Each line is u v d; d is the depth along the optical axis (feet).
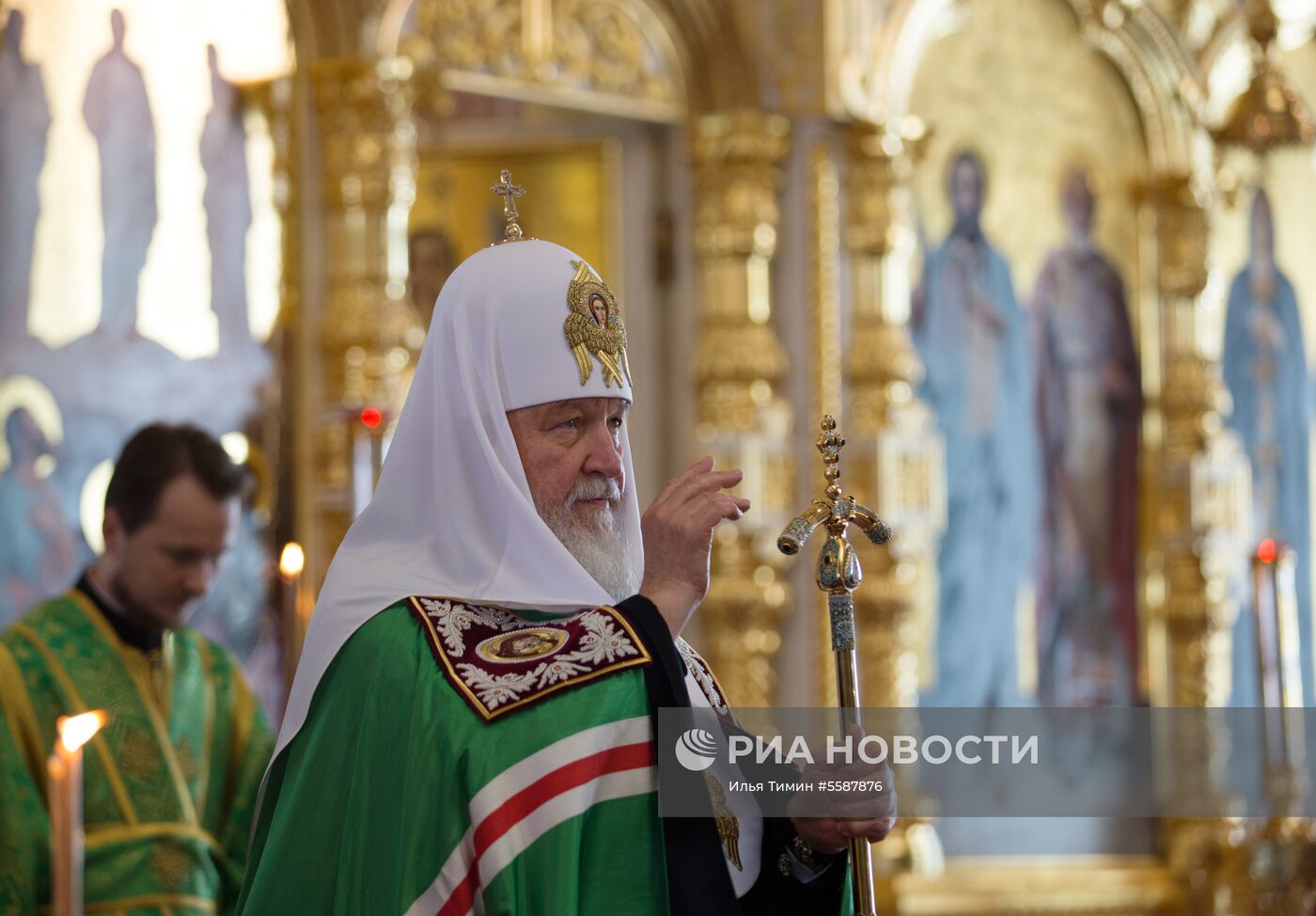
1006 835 36.37
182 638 16.84
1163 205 39.34
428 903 9.43
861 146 34.50
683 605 10.16
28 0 27.73
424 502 10.86
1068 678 37.86
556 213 33.86
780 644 33.65
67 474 27.63
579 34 32.99
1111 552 38.60
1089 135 38.81
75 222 27.91
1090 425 38.55
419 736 9.71
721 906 9.54
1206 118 39.55
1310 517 42.73
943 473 36.55
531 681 9.77
